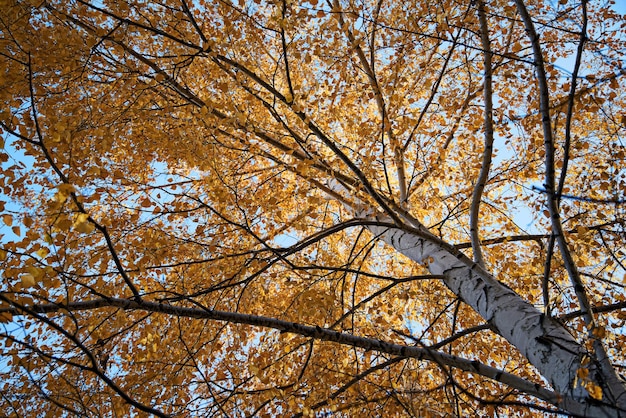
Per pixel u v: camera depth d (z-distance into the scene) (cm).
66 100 450
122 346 429
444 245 392
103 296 284
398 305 528
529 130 500
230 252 465
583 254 457
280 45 533
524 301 332
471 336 501
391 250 675
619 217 414
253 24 444
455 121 525
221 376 424
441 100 475
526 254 560
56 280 285
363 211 491
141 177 516
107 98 472
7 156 340
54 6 427
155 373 390
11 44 393
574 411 246
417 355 318
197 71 502
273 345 452
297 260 536
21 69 412
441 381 414
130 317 471
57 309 275
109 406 393
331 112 476
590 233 414
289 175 598
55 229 256
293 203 583
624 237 418
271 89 386
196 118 433
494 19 525
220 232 476
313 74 556
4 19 388
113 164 523
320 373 399
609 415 227
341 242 664
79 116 423
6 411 345
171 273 457
